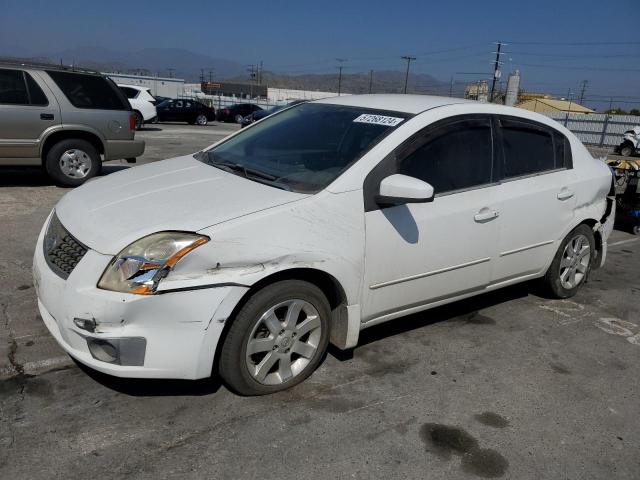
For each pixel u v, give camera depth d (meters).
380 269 3.30
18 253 5.18
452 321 4.34
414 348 3.83
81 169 8.36
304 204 2.99
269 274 2.83
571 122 36.97
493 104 4.14
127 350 2.62
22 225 6.14
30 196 7.61
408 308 3.61
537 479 2.61
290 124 4.10
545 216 4.27
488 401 3.24
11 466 2.43
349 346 3.32
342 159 3.37
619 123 35.03
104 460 2.51
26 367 3.22
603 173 4.79
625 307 4.93
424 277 3.57
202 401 3.01
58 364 3.28
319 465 2.58
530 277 4.46
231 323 2.84
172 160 4.15
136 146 8.84
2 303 4.05
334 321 3.35
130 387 3.09
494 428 2.98
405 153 3.41
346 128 3.68
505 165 4.00
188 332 2.68
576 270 4.87
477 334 4.13
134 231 2.74
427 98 4.09
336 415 2.98
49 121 7.95
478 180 3.81
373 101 4.01
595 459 2.79
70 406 2.89
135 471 2.46
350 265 3.13
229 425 2.82
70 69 8.16
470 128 3.80
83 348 2.71
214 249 2.69
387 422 2.95
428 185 3.04
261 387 3.04
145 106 21.38
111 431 2.71
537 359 3.82
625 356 3.97
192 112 29.00
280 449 2.67
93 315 2.62
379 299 3.38
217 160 3.88
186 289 2.64
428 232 3.48
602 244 5.11
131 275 2.63
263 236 2.81
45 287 2.89
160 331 2.65
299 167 3.43
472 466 2.67
